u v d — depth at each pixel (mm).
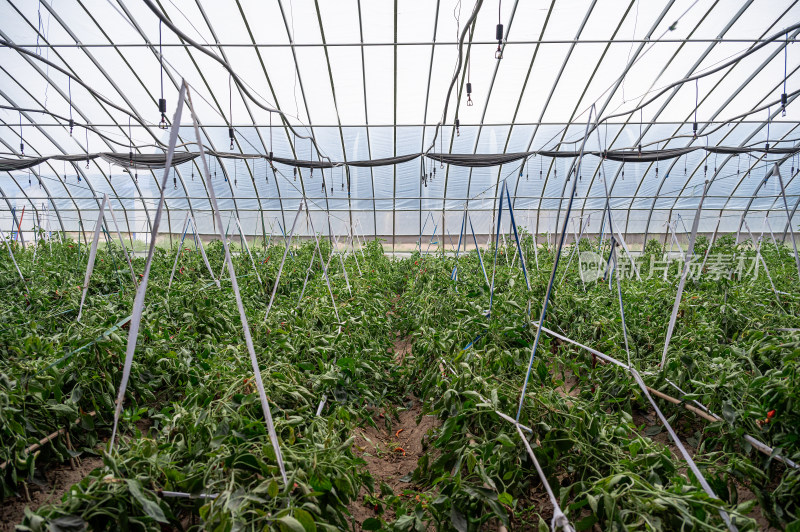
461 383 3588
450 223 20438
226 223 20594
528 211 19766
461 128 15992
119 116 14797
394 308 9195
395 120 15422
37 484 3328
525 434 3258
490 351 4188
